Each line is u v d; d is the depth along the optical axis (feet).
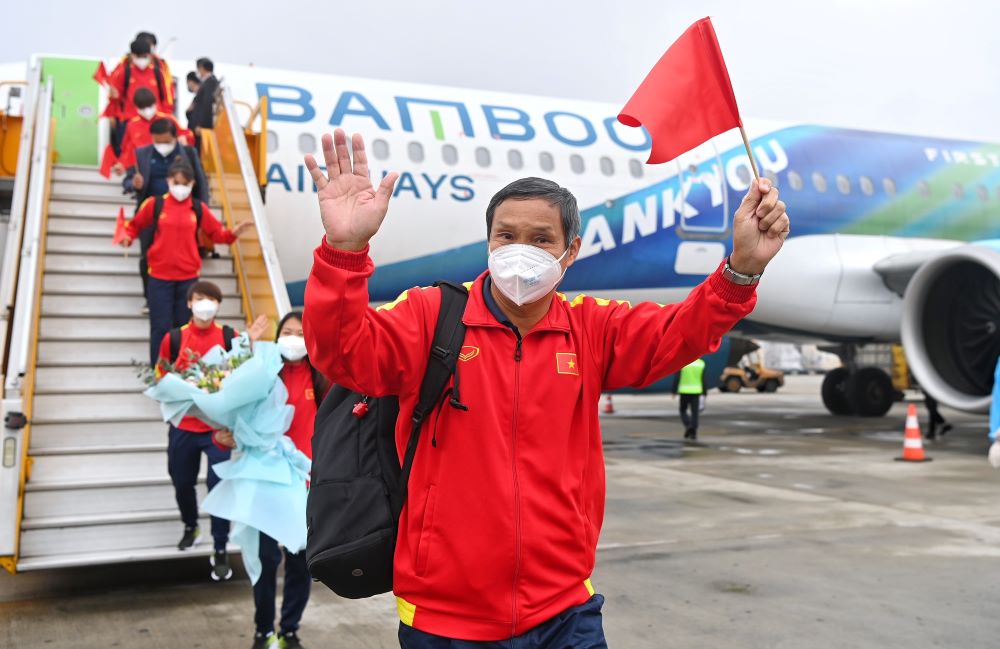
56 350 21.21
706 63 7.03
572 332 7.04
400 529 6.75
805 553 19.45
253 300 23.30
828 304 45.37
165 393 13.60
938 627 14.32
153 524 16.94
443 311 6.86
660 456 37.58
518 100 40.19
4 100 34.09
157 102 29.91
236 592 16.17
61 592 16.15
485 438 6.59
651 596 16.16
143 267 21.98
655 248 40.32
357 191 6.14
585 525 6.88
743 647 13.42
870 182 46.57
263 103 29.07
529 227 6.66
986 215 49.24
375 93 37.01
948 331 39.78
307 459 12.98
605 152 39.83
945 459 36.09
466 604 6.52
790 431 50.01
